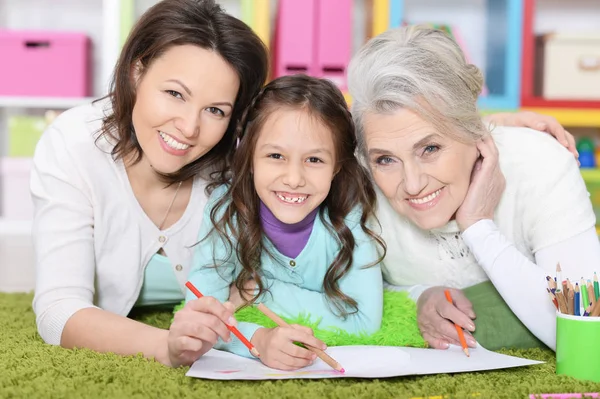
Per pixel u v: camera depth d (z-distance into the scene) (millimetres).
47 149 1310
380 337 1199
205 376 939
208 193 1347
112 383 925
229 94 1173
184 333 981
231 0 3209
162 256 1351
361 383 942
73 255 1208
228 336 998
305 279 1293
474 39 3363
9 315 1498
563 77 3051
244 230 1238
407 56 1123
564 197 1243
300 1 2822
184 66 1138
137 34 1180
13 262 2645
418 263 1355
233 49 1160
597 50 3045
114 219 1290
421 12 3354
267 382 939
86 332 1097
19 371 977
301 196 1181
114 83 1251
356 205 1274
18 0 3465
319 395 896
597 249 1223
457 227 1298
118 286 1318
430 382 967
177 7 1159
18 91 3193
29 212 3322
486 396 893
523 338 1223
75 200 1248
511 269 1184
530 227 1275
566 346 1018
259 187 1189
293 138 1151
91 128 1305
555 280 1068
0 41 3172
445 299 1235
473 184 1220
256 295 1247
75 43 3213
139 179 1306
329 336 1186
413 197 1185
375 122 1146
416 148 1136
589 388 949
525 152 1286
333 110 1183
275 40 2996
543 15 3418
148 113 1166
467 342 1167
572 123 2998
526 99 2979
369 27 3078
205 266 1237
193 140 1176
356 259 1256
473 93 1181
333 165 1201
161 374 963
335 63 2842
